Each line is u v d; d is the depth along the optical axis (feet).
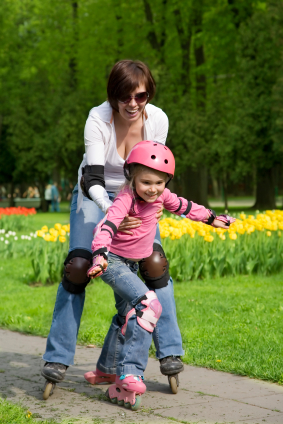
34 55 117.80
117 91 11.34
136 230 11.22
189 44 101.35
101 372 12.75
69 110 104.37
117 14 99.91
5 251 38.55
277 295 23.66
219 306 21.26
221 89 99.91
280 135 81.82
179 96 100.48
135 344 10.99
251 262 29.68
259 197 102.27
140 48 101.40
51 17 112.06
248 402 11.33
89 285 27.91
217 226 12.43
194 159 90.89
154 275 12.15
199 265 28.86
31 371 13.80
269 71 85.66
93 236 11.27
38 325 19.15
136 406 10.87
